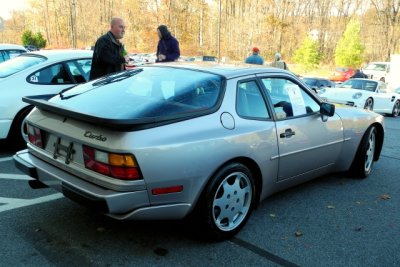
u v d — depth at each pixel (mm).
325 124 4148
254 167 3387
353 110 4781
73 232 3268
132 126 2617
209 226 3061
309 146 3932
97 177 2707
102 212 2643
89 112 2947
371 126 4887
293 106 3850
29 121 3318
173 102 3068
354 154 4738
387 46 49500
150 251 3021
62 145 2988
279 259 3006
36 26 77000
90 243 3102
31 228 3303
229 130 3105
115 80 3617
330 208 4023
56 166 3051
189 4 64312
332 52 57188
